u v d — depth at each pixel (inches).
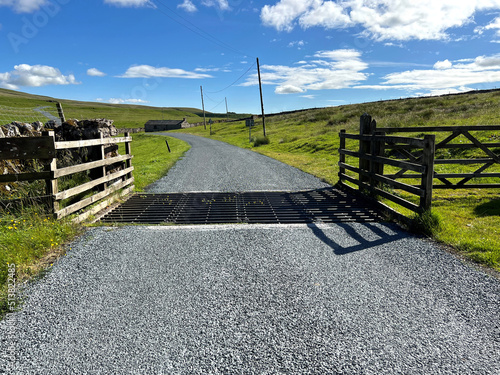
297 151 685.3
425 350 84.4
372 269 132.1
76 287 119.3
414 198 257.9
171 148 968.3
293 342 87.9
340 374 76.5
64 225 172.4
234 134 1585.9
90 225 192.5
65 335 92.0
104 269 134.4
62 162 250.7
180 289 117.1
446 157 408.5
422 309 103.1
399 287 117.1
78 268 135.6
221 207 240.2
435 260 139.7
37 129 257.3
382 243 161.5
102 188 238.5
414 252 148.9
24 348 87.0
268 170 441.7
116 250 155.2
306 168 446.3
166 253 151.4
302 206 241.0
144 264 139.3
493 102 784.9
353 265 136.2
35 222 161.9
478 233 168.9
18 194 207.9
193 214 221.0
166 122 3368.6
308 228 188.4
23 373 78.2
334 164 468.4
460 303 106.3
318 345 86.7
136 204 249.8
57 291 116.5
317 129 1027.9
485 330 92.4
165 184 342.0
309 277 125.6
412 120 713.0
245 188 315.6
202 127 2908.5
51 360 82.4
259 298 110.3
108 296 112.7
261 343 87.7
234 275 128.0
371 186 249.8
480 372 76.6
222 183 345.1
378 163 247.1
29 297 112.6
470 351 84.0
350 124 896.3
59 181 234.2
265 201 259.1
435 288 116.0
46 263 139.6
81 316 101.1
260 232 181.6
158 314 101.6
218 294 113.3
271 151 734.5
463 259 139.9
